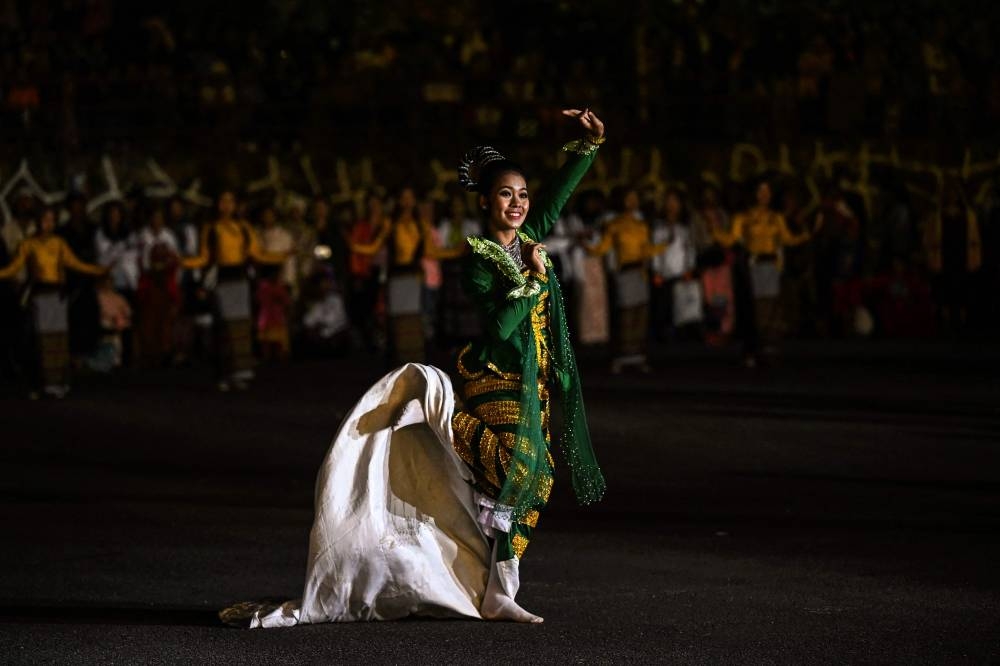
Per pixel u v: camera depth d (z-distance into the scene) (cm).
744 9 3553
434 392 855
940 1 3603
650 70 3481
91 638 840
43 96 3159
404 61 3384
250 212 2972
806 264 3148
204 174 3114
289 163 3175
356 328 2934
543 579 1000
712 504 1298
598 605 916
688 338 3081
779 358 2627
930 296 3128
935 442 1647
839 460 1533
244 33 3350
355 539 862
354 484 866
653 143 3312
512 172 887
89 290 2573
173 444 1723
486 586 878
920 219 3350
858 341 2988
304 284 2983
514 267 865
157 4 3366
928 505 1278
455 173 3253
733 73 3419
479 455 863
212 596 961
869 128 3412
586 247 2475
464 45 3494
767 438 1692
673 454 1590
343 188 3194
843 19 3544
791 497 1327
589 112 917
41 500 1355
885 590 951
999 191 3397
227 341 2300
